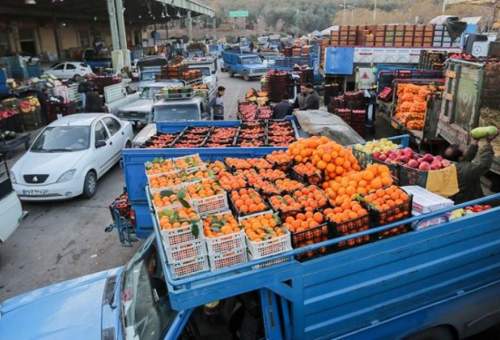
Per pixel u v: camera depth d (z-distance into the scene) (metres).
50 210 9.32
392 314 3.76
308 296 3.34
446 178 4.83
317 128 7.67
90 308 3.65
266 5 114.69
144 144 7.98
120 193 10.20
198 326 3.48
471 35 17.05
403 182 5.02
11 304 4.03
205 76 20.84
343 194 4.29
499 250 4.17
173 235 3.25
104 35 54.47
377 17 79.75
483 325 4.30
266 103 14.81
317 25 102.69
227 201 4.20
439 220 3.93
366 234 3.49
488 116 7.16
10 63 27.12
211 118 14.53
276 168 5.27
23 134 14.20
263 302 3.29
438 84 12.25
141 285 3.75
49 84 18.08
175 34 92.56
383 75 14.63
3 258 7.34
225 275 3.22
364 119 13.51
